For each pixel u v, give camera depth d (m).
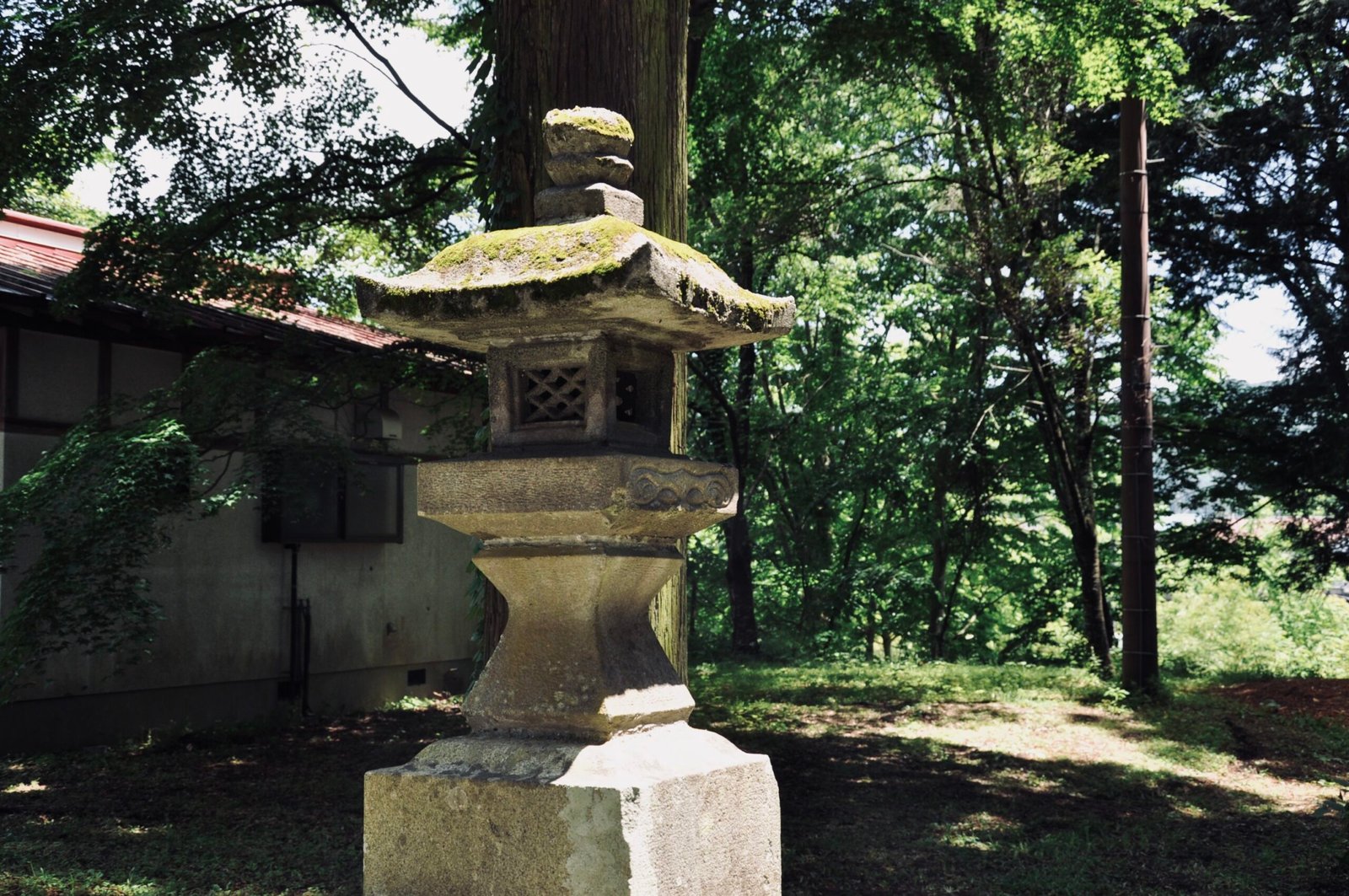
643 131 6.89
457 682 16.14
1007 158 16.77
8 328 10.79
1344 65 17.25
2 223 13.54
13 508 8.92
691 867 3.46
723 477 3.71
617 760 3.40
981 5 13.80
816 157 18.61
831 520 25.62
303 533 13.38
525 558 3.57
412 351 11.11
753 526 26.78
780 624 25.28
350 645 14.43
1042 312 17.56
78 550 8.81
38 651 8.89
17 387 10.86
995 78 15.50
